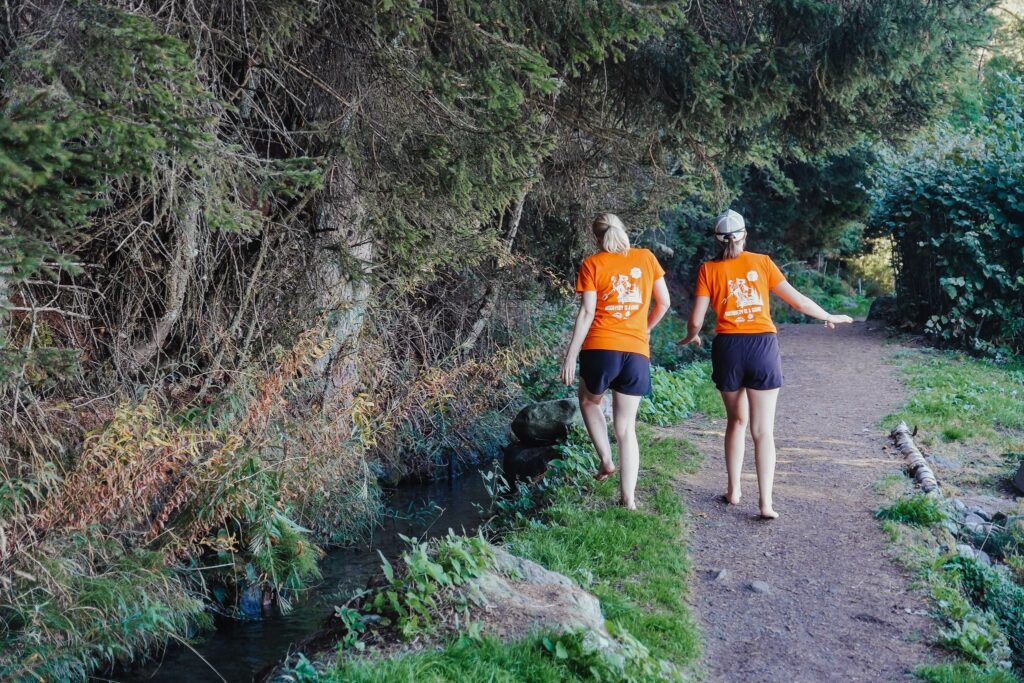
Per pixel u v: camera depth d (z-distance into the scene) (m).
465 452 11.23
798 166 24.44
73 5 4.40
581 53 6.88
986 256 14.29
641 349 6.23
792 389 12.02
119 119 3.95
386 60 6.41
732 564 5.73
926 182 14.73
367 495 8.45
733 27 8.83
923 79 9.83
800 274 29.09
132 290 6.85
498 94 6.02
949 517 6.54
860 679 4.29
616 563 5.55
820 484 7.39
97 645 5.33
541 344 12.27
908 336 15.77
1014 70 20.14
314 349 6.65
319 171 5.42
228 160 5.23
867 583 5.42
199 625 6.16
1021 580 5.88
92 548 5.57
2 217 4.00
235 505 6.24
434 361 10.00
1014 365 13.32
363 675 3.54
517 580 4.66
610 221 6.23
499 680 3.65
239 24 6.33
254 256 7.55
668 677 4.05
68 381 6.06
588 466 7.64
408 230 6.60
